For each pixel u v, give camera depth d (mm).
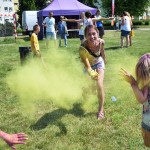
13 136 2449
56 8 24016
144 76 3027
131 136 4312
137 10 43406
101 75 5160
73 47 16016
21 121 5082
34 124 4926
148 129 3188
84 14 13219
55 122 4945
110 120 4941
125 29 14102
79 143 4219
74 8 24266
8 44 20031
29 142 4289
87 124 4801
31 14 34594
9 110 5699
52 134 4504
